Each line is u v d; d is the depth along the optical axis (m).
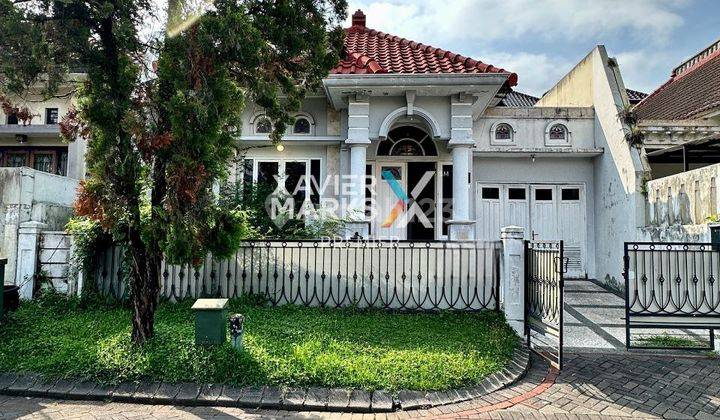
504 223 12.23
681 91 14.52
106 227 5.26
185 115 4.72
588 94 12.59
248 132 10.91
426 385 4.77
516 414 4.48
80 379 4.81
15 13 4.74
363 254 7.92
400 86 9.41
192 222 4.96
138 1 4.99
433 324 6.89
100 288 7.84
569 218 12.27
